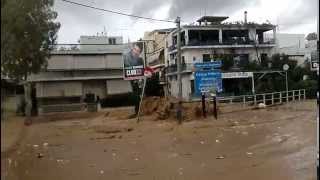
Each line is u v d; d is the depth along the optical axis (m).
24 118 43.72
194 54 65.94
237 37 68.56
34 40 44.97
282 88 58.31
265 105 44.34
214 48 66.31
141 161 18.48
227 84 63.09
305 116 32.19
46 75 65.06
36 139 27.62
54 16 48.69
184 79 66.44
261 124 29.28
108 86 67.62
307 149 18.83
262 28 68.25
